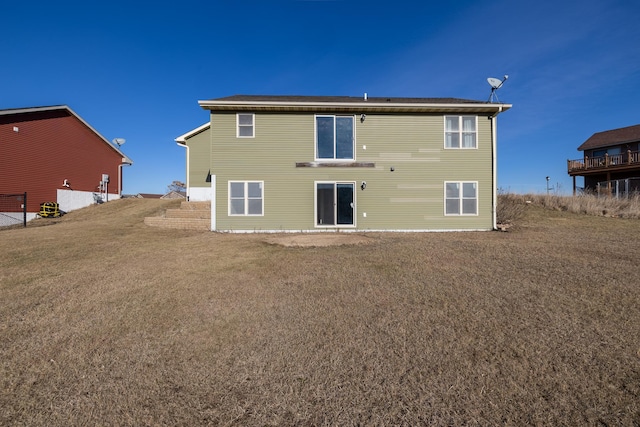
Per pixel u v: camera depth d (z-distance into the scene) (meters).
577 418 2.14
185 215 13.06
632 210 14.52
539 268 5.79
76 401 2.37
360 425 2.11
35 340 3.28
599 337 3.21
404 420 2.15
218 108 11.59
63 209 20.42
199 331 3.44
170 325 3.59
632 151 22.72
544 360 2.81
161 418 2.19
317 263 6.37
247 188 11.76
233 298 4.41
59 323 3.67
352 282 5.09
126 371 2.73
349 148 12.01
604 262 6.18
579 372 2.63
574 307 3.96
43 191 19.14
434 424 2.11
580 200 16.17
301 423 2.14
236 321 3.68
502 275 5.37
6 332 3.46
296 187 11.84
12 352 3.05
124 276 5.50
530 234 10.37
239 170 11.74
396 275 5.46
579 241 8.71
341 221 11.91
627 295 4.33
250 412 2.24
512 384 2.49
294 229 11.80
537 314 3.77
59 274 5.64
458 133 12.10
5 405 2.33
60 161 20.31
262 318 3.75
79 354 3.00
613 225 12.23
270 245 8.57
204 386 2.52
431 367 2.73
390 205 11.97
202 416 2.21
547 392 2.40
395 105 11.54
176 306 4.14
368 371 2.69
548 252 7.20
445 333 3.34
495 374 2.62
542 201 17.12
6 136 17.27
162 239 9.69
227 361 2.86
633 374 2.60
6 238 9.66
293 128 11.84
